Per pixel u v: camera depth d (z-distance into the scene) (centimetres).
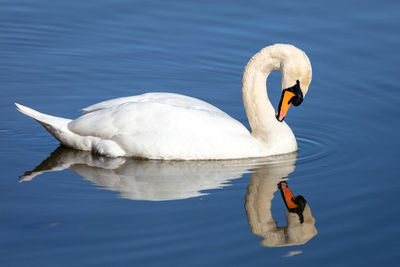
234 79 1869
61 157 1420
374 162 1405
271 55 1411
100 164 1384
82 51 1994
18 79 1828
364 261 1034
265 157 1431
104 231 1101
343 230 1128
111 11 2188
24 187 1266
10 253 1033
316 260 1037
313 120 1652
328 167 1388
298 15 2111
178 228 1114
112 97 1756
